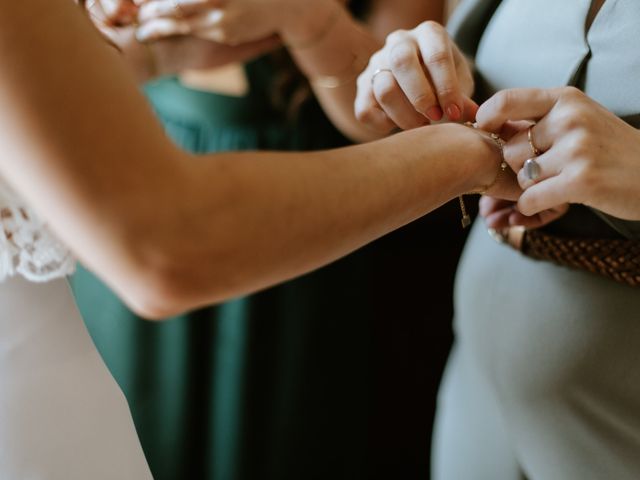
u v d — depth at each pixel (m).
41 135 0.43
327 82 1.05
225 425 1.53
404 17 1.30
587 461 0.81
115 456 0.68
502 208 0.80
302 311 1.49
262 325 1.49
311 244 0.50
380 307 1.72
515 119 0.62
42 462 0.63
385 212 0.53
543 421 0.82
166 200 0.45
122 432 0.69
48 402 0.64
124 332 1.50
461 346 1.05
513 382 0.83
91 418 0.67
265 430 1.54
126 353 1.50
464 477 1.04
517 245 0.80
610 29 0.70
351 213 0.51
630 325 0.74
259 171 0.48
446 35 0.72
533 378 0.81
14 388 0.63
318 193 0.50
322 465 1.60
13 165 0.44
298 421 1.55
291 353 1.51
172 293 0.46
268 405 1.53
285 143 1.44
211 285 0.47
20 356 0.64
